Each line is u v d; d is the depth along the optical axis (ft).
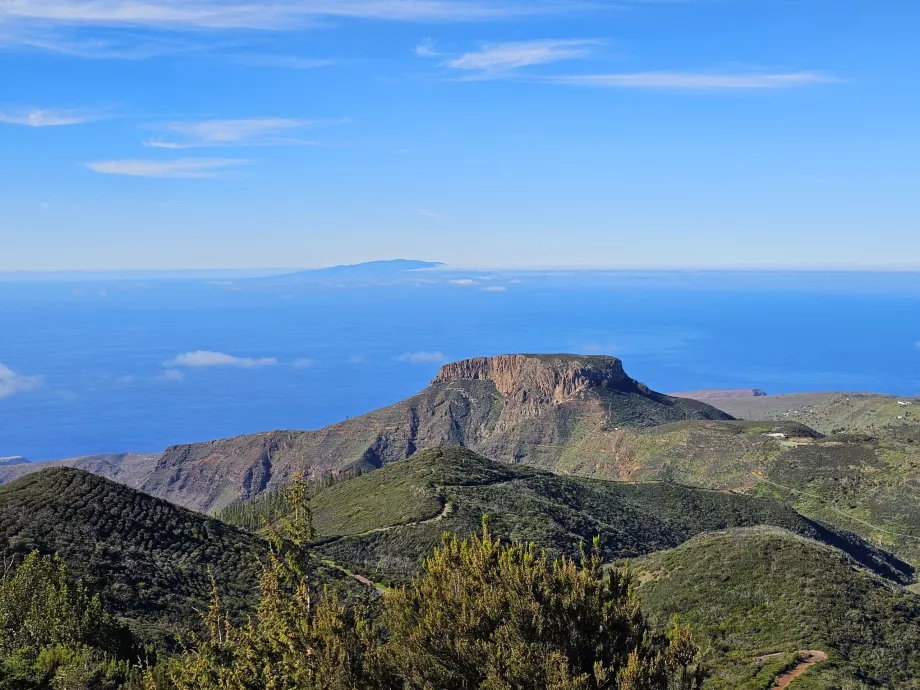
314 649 67.41
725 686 109.91
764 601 143.13
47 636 114.93
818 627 127.44
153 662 123.44
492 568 68.85
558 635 63.00
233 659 78.89
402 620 68.59
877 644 123.34
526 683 58.75
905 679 111.75
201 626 151.84
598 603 66.64
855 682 106.32
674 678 63.62
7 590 121.80
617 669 62.49
